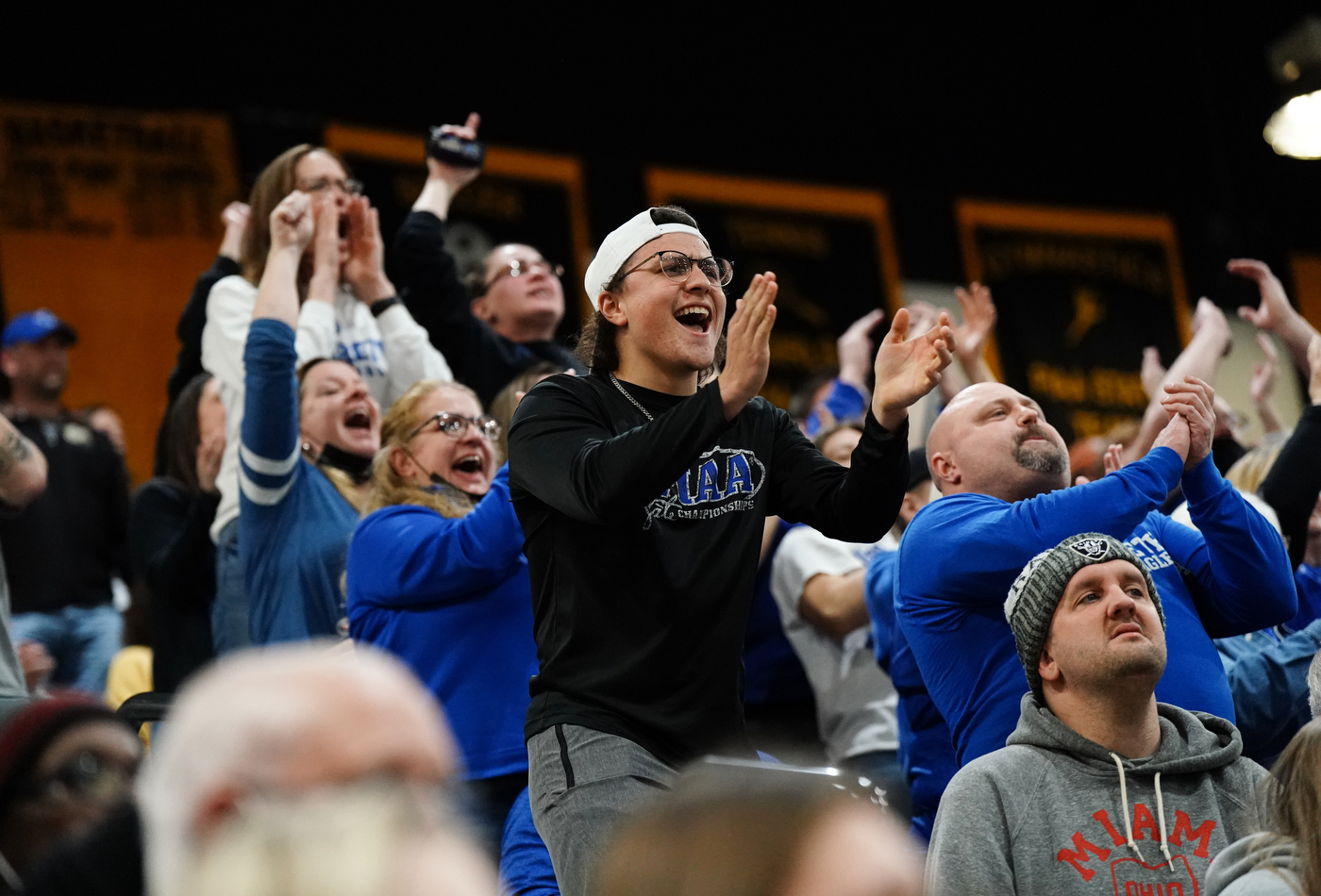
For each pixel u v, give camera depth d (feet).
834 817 13.53
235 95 101.04
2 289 91.71
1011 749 35.27
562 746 31.91
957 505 40.78
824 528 33.78
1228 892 29.71
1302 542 52.60
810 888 13.05
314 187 60.49
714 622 32.89
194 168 98.58
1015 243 125.59
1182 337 127.34
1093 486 39.22
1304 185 130.72
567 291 110.73
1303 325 62.49
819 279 120.06
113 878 18.66
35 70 95.20
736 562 33.37
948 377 82.23
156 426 93.91
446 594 41.93
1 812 21.43
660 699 32.32
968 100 127.34
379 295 61.41
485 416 48.70
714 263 35.45
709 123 119.24
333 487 52.65
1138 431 67.36
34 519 69.82
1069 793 34.35
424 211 65.82
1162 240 129.18
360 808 11.06
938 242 123.85
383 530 43.04
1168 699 38.83
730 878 13.19
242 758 11.34
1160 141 131.03
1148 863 33.65
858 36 124.98
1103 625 35.01
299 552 50.57
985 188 126.31
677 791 14.58
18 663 41.68
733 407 29.78
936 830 34.37
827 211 121.49
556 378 34.63
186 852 11.21
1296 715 44.86
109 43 97.50
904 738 48.21
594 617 32.60
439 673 41.68
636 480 29.84
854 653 55.31
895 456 32.40
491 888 11.59
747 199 119.24
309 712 11.53
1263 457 58.59
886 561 49.32
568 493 31.09
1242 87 130.11
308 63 104.01
